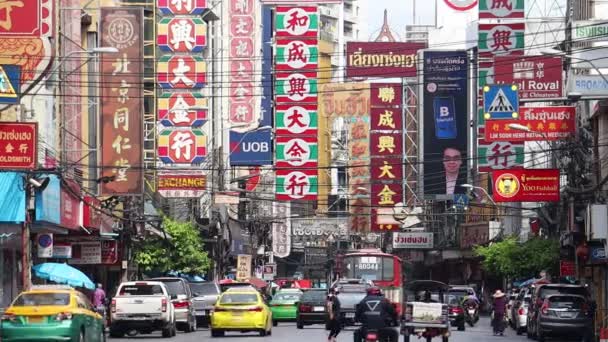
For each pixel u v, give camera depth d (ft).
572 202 184.96
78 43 177.88
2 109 127.65
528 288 192.44
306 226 383.65
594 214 155.94
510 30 214.07
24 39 128.77
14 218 130.82
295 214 402.72
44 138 156.87
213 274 268.21
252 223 343.26
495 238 308.60
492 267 254.47
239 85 211.82
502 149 221.25
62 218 146.41
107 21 172.04
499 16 220.43
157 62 191.42
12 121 129.29
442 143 277.44
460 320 191.01
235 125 214.28
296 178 212.64
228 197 245.86
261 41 288.51
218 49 258.78
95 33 191.21
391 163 275.39
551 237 228.02
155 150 199.82
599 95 146.82
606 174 175.83
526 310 175.01
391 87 276.41
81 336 103.86
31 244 153.17
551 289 155.02
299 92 212.23
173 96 184.85
